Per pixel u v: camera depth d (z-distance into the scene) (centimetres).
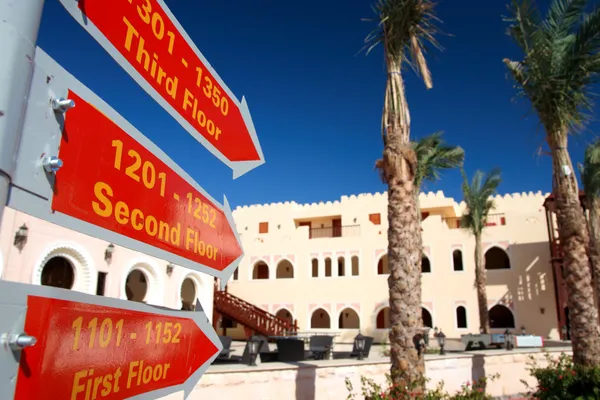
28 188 122
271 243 3494
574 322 1034
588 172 2006
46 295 132
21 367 120
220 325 3375
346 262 3281
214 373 838
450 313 2984
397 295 839
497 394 1269
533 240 2934
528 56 1038
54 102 135
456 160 2170
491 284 2961
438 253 3103
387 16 933
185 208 215
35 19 131
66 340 139
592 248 2070
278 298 3362
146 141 186
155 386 188
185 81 227
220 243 252
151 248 182
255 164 300
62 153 138
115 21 175
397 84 938
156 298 1577
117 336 166
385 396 759
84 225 144
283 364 988
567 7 1009
